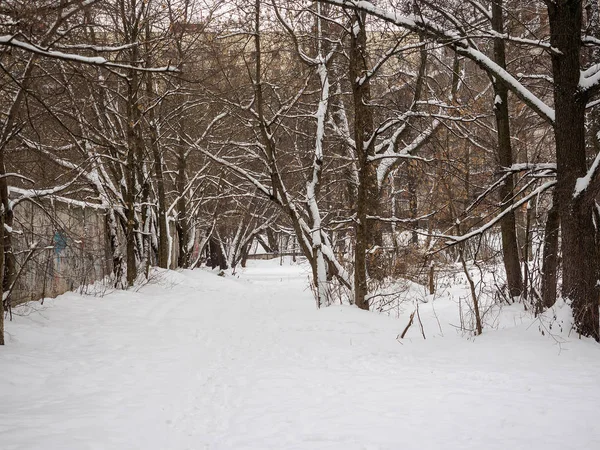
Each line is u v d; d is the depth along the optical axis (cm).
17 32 751
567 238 1119
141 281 2102
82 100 1755
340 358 1053
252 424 662
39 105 1313
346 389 819
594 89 1112
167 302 1780
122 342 1141
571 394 762
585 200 1098
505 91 1502
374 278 1811
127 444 595
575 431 614
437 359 1025
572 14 1115
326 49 1764
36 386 817
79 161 1883
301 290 2414
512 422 645
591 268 1107
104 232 2052
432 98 1888
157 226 2675
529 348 1020
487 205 1502
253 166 2764
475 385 823
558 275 1355
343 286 1666
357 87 1426
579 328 1089
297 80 1877
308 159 2175
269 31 1606
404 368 960
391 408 714
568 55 1116
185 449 584
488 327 1302
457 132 1625
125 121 2138
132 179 1925
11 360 917
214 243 4400
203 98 1731
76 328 1231
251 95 1903
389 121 1506
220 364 997
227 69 1650
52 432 618
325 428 639
